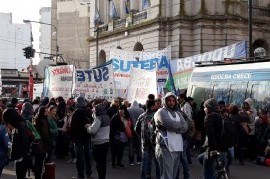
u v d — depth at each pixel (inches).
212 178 456.8
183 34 1471.5
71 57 3393.2
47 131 516.7
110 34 1882.4
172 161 418.0
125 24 1806.1
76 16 3417.8
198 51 1441.9
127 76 947.3
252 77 777.6
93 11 2114.9
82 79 867.4
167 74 886.4
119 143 663.1
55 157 777.6
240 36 1451.8
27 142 443.8
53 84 938.7
